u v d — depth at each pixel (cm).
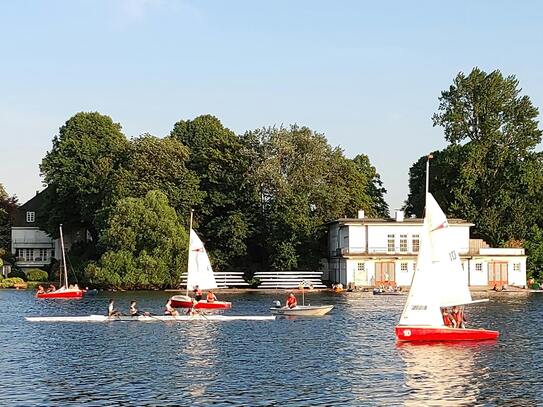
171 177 12938
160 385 3947
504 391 3809
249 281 12612
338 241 12662
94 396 3700
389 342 5506
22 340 5703
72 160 13750
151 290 11862
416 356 4844
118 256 11650
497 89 13475
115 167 13462
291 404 3522
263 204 13350
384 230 12106
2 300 9956
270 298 10181
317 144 13512
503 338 5697
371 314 7669
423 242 5478
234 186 13362
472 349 5141
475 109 13562
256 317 7281
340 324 6738
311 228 12775
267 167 12975
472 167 13212
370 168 16700
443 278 5462
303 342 5522
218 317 7231
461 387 3897
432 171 14200
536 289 11931
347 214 14225
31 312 8131
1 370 4403
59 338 5806
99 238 12275
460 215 13088
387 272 12044
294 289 12250
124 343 5509
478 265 12125
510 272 12156
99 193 13200
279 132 13512
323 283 12775
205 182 13425
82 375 4231
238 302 9462
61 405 3522
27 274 13512
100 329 6397
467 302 5419
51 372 4328
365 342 5509
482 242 12438
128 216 11800
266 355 4912
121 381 4053
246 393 3747
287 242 12619
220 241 13175
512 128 13312
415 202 15200
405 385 3944
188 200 12838
